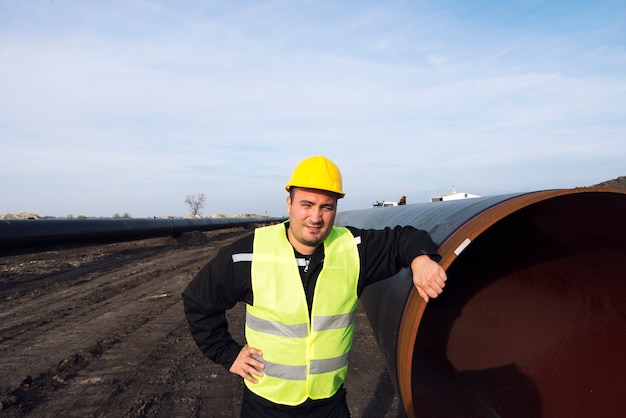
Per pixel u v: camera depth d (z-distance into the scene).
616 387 2.81
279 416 2.09
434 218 2.89
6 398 4.10
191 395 4.25
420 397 3.03
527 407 3.07
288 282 2.05
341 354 2.15
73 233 13.35
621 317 2.96
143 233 17.84
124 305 7.89
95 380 4.61
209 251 16.67
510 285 3.80
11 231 10.84
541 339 3.39
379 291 2.97
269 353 2.07
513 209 2.12
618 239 2.73
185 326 6.52
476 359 3.58
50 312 7.41
